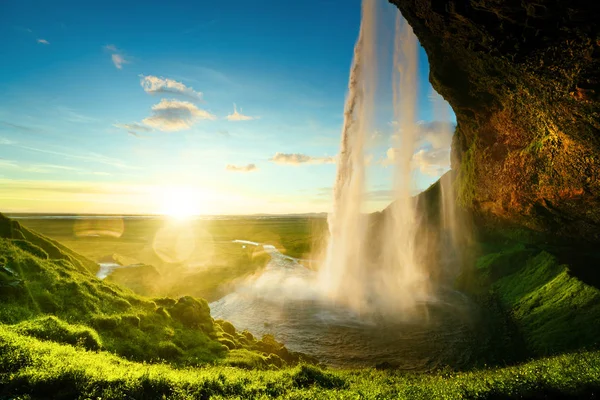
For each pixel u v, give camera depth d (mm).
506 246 50250
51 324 16391
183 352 19844
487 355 27344
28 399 10227
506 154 35906
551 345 25656
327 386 16250
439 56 29266
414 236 66188
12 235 29016
